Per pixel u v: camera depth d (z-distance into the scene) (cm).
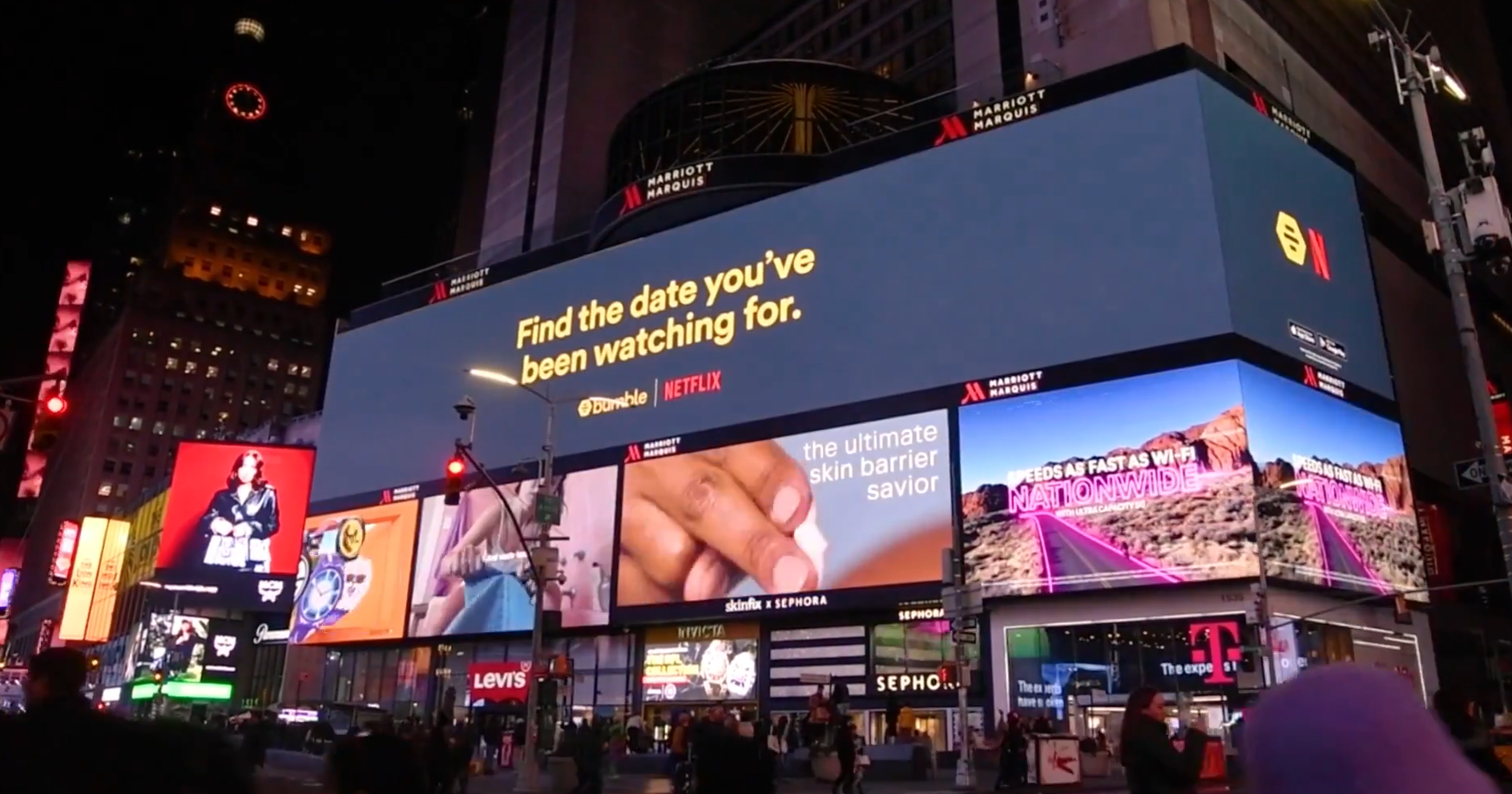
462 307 6869
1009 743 2875
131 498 14212
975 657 4497
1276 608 4009
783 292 5491
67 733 362
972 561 4497
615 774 3638
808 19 8600
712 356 5609
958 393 4766
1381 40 1853
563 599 5603
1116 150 4759
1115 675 4175
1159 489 4169
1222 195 4500
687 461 5466
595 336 6116
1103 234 4650
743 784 534
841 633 4878
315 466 7225
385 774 580
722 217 5862
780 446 5191
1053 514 4372
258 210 17000
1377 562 4472
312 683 7325
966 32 6969
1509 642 5809
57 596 13338
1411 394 5731
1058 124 4966
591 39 9531
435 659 6294
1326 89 6875
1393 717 196
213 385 15350
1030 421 4547
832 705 3616
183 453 7769
